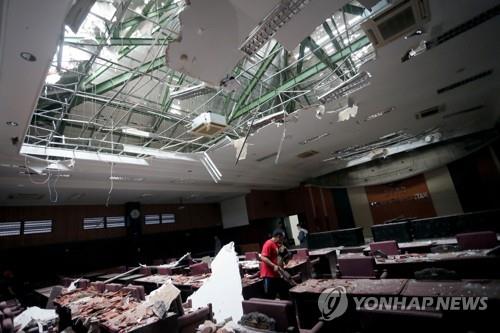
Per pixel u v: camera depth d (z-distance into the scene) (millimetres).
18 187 6242
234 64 3174
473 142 9773
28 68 2762
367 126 7496
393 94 5684
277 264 3775
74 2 2246
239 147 6617
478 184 10000
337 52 4801
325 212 13266
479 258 3082
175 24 3920
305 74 5332
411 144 10641
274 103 6516
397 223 5789
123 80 4777
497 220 4836
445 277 2590
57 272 7992
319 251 6129
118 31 4012
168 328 2254
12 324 3182
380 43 3713
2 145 4430
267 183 11961
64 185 6691
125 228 9812
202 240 12375
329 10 2691
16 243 7418
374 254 4191
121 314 2598
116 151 6758
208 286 3971
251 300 2297
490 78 5762
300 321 2617
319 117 5891
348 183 12602
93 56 3596
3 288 6656
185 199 11336
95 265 8828
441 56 4461
